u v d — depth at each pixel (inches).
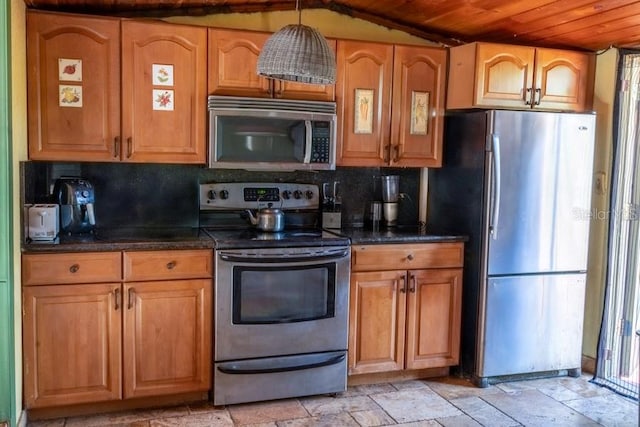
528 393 134.5
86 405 116.6
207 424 114.6
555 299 140.7
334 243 126.8
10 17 97.6
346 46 134.5
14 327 102.0
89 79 117.5
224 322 120.3
